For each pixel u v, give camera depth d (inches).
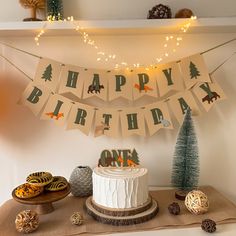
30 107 50.1
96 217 40.0
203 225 37.6
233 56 53.9
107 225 38.8
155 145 55.0
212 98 50.6
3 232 37.5
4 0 51.2
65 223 39.7
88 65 52.9
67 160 54.7
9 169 54.4
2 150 54.1
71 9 52.0
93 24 45.2
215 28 48.8
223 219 40.1
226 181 55.9
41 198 40.8
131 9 52.6
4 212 43.3
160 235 36.8
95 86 50.1
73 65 50.6
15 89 53.1
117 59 53.1
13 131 53.7
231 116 55.0
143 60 53.3
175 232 37.5
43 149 54.3
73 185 49.2
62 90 49.8
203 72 49.9
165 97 53.1
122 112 51.0
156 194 50.3
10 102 53.2
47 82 49.6
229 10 53.2
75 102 50.6
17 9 51.3
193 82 50.2
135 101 53.4
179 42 53.3
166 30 49.4
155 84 50.6
